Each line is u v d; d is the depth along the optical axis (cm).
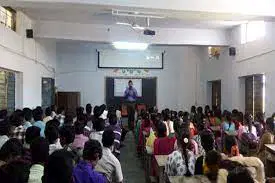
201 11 537
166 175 337
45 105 1009
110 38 869
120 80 1312
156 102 1320
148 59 1320
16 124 464
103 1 507
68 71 1288
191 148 337
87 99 1298
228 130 665
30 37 798
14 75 745
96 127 471
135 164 704
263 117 700
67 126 389
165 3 525
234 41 902
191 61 1280
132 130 1205
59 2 495
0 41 621
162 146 454
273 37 694
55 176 196
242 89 885
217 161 295
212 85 1158
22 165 237
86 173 250
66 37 847
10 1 490
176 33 900
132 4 514
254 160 305
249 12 551
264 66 739
